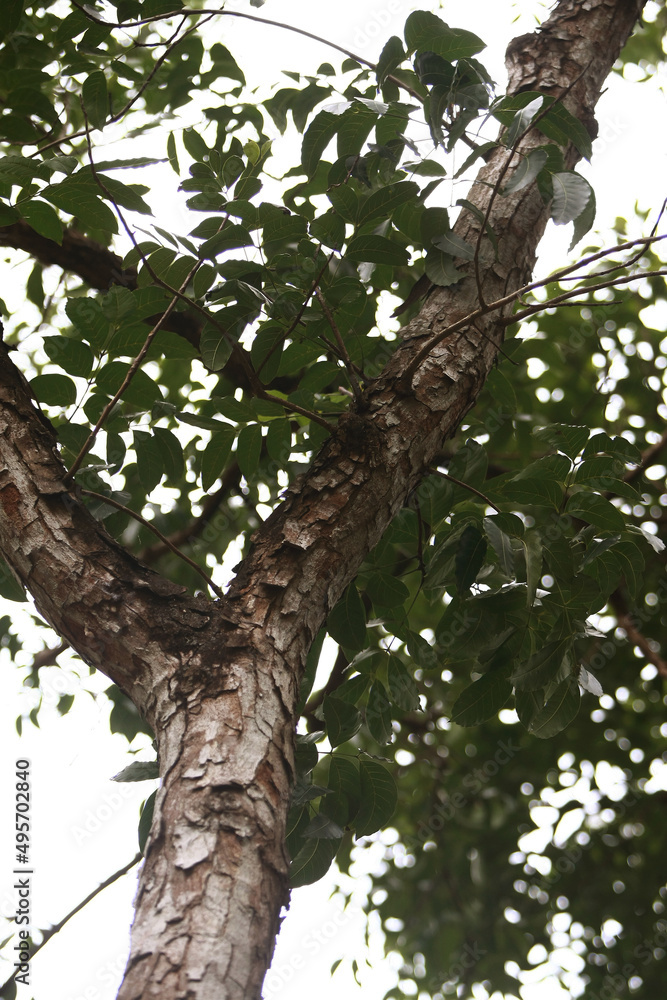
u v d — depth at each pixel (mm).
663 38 3795
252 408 1962
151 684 1243
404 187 1593
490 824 4352
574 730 4449
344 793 1766
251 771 1126
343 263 1671
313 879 1658
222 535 3191
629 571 1820
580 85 2174
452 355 1676
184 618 1296
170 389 3422
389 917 4387
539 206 1942
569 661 1587
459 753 4480
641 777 4445
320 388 2088
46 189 1643
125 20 1879
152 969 924
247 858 1042
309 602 1353
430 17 1729
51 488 1395
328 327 1866
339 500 1438
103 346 1844
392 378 1621
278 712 1217
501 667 1693
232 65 2891
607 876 4293
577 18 2303
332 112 1582
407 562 2092
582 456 1803
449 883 4312
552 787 4477
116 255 2682
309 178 1771
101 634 1283
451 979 4230
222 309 1609
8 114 2299
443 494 1810
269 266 1729
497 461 3320
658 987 4023
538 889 4355
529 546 1581
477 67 1589
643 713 4500
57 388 1895
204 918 970
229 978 927
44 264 2811
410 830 4453
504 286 1809
